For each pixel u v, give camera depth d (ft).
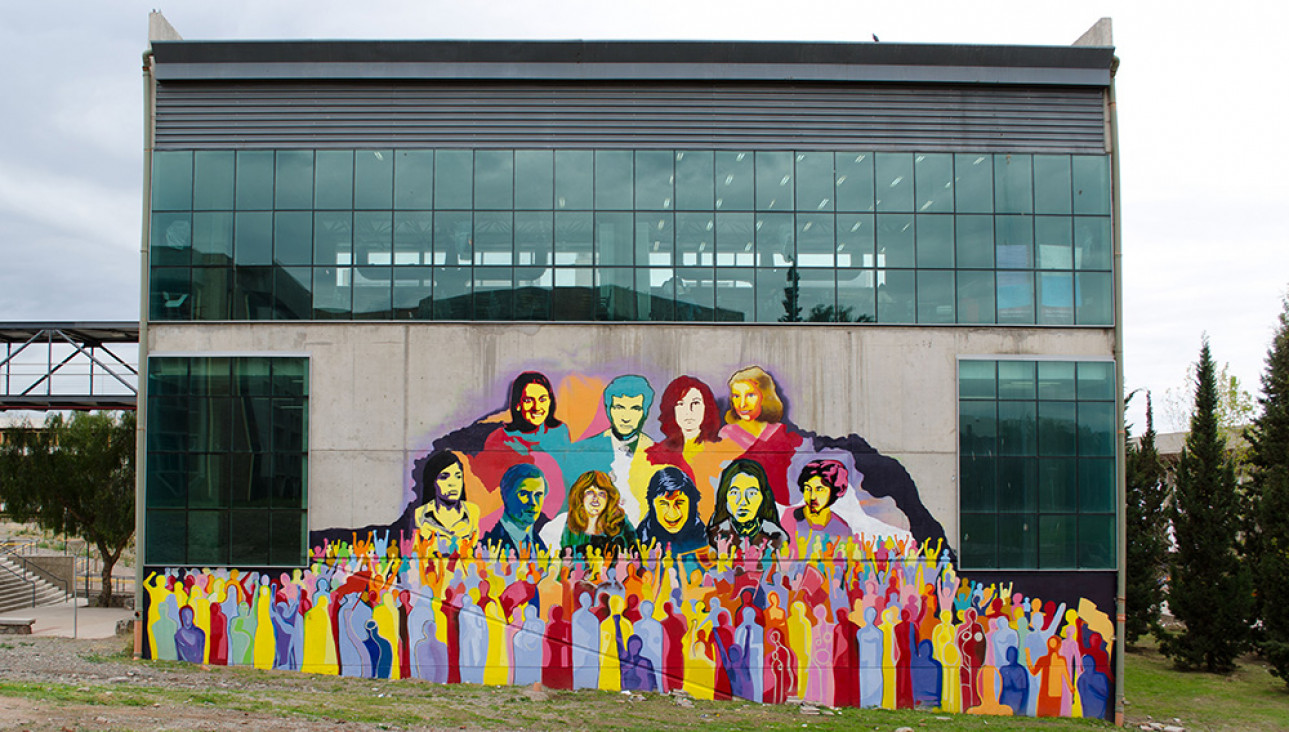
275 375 63.62
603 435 63.41
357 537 62.59
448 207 64.90
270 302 64.03
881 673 62.75
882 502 63.82
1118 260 66.33
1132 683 82.58
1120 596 63.72
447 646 61.98
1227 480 96.32
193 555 62.44
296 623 62.13
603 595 62.39
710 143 65.82
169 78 64.59
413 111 65.46
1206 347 103.09
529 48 65.05
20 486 99.60
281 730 42.04
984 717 61.62
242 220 64.49
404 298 64.23
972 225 66.28
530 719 51.98
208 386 63.46
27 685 49.39
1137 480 107.14
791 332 64.80
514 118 65.62
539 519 62.69
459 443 63.26
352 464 63.05
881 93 66.95
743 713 58.03
